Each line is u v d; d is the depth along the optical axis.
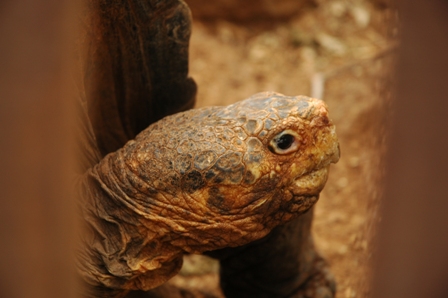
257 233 1.22
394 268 0.98
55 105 0.97
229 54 2.49
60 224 0.98
